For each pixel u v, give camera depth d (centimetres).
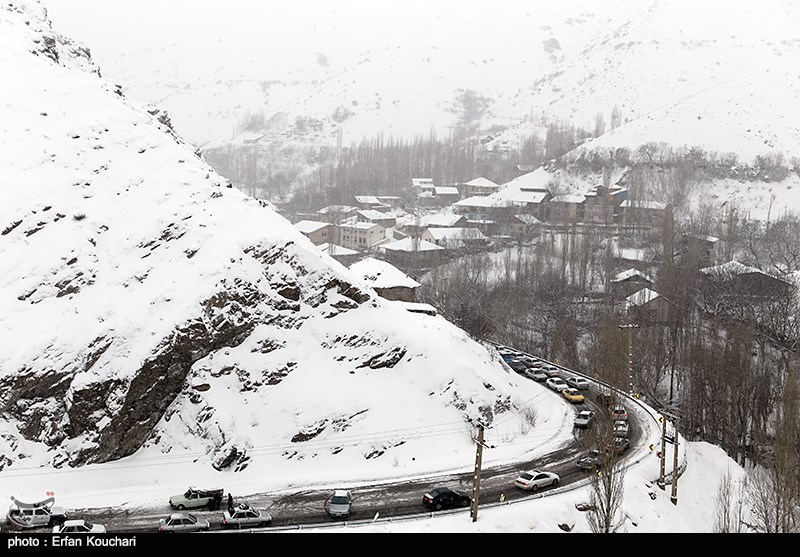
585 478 6169
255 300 6956
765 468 7625
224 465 6053
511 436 7156
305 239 8138
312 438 6456
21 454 5816
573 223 18200
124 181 7494
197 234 7150
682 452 7019
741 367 8875
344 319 7412
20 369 6006
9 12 10062
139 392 6162
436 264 15962
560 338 11612
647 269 15300
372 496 5709
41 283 6519
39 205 6956
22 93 7975
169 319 6469
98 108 8069
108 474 5844
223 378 6538
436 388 7231
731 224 16275
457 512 5400
